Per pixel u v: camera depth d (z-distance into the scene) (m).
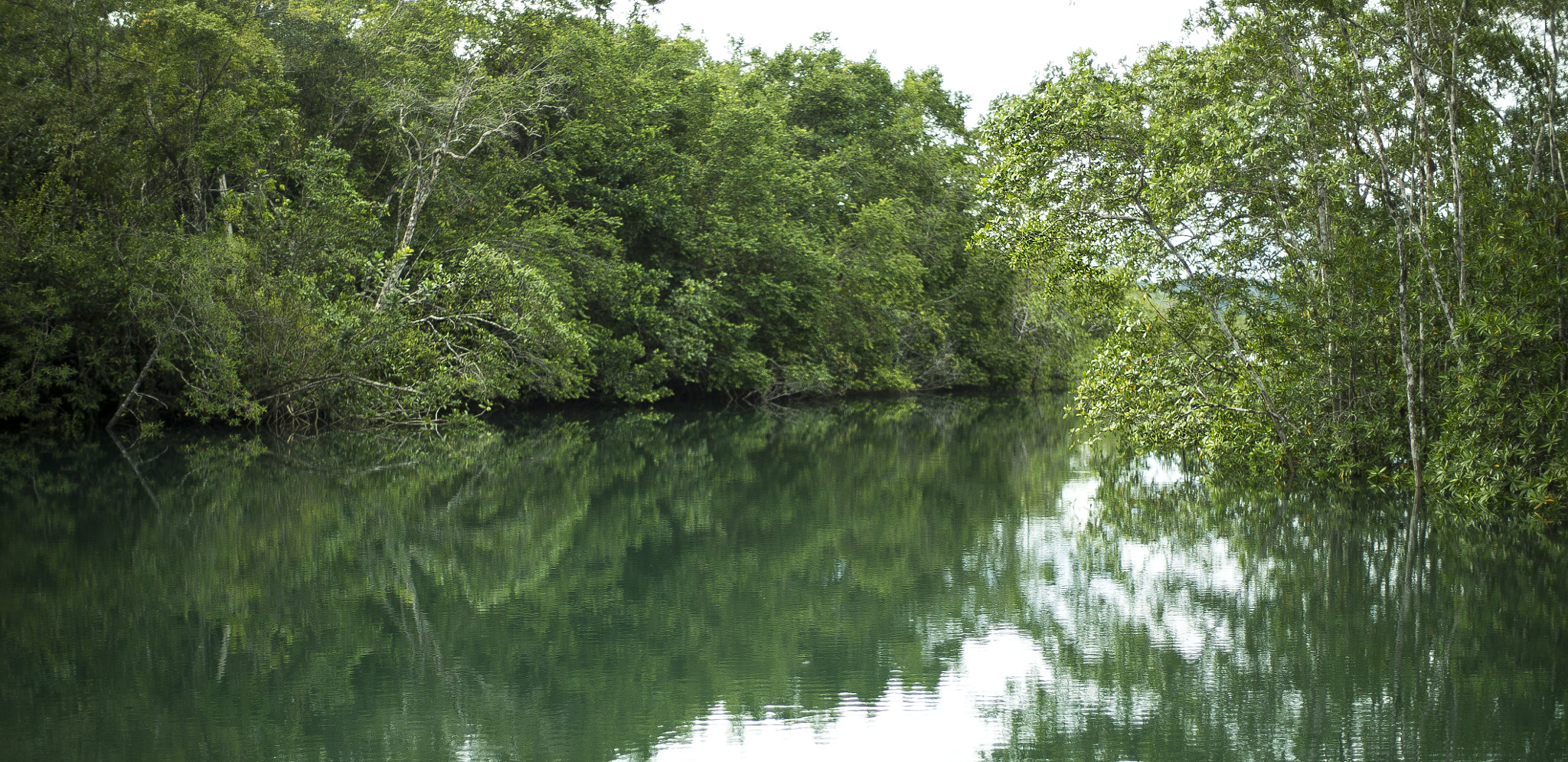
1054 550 11.17
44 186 19.86
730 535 12.05
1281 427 15.16
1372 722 6.18
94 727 6.16
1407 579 9.66
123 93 20.12
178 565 10.24
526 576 10.05
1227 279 15.50
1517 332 12.08
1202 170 13.41
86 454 17.80
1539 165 12.99
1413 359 14.05
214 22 19.83
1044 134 14.48
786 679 7.10
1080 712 6.41
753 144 33.31
